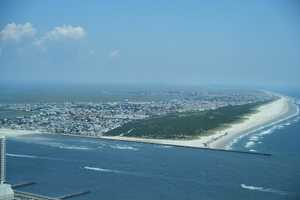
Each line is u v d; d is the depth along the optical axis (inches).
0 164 5472.4
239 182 6781.5
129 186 6560.0
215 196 6072.8
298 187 6505.9
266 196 6063.0
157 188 6456.7
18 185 6520.7
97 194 6200.8
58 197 6048.2
